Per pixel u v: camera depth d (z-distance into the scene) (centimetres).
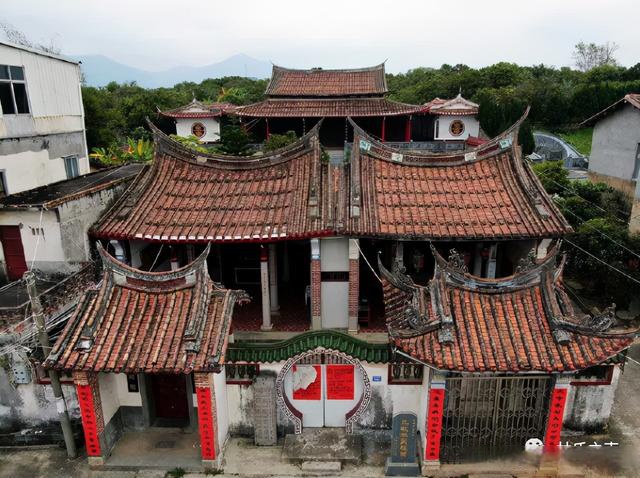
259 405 1323
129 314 1268
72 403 1350
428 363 1104
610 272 2077
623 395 1591
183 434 1405
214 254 2191
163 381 1425
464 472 1234
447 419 1244
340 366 1329
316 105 4484
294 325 1969
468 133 4894
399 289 1450
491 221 1778
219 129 4956
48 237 1634
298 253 2356
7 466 1322
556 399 1181
